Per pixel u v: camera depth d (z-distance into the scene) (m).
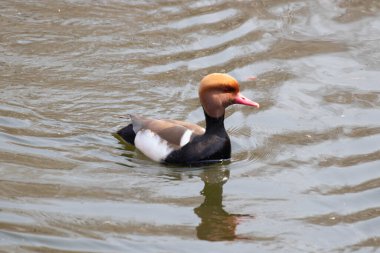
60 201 11.56
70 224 10.91
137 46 17.67
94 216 11.17
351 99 15.62
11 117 14.20
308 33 18.64
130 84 15.80
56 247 10.30
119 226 10.94
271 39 18.22
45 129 13.90
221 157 13.10
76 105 14.84
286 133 14.29
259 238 10.80
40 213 11.16
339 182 12.52
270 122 14.71
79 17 19.11
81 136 13.75
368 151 13.56
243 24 18.91
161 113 14.68
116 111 14.70
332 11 19.80
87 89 15.50
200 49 17.62
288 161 13.26
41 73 16.14
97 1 20.09
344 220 11.33
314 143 13.90
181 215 11.38
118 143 13.67
